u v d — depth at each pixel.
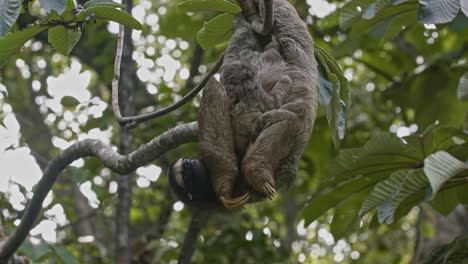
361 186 11.58
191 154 16.08
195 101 17.52
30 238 13.53
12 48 8.76
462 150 11.21
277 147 7.88
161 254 15.70
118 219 14.34
